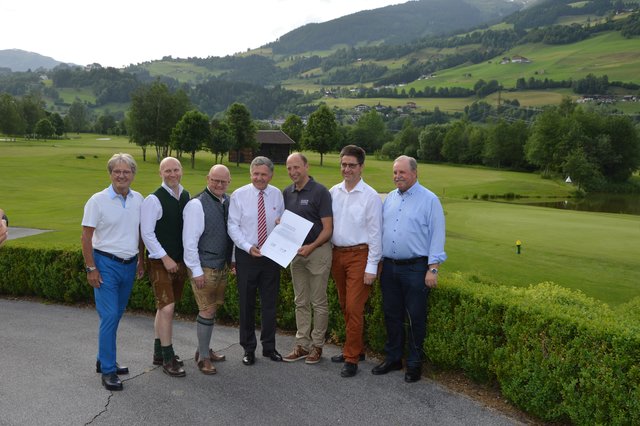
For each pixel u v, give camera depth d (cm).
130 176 535
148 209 548
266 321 607
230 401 503
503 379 509
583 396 439
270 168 587
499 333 526
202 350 569
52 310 809
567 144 7844
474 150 10238
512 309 507
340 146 12675
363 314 634
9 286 880
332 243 598
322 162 8612
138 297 798
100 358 528
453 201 3756
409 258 556
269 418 472
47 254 845
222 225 579
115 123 16600
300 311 612
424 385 552
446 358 564
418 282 556
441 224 552
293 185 608
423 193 559
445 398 522
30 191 3647
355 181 573
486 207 3328
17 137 13000
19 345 644
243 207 582
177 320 764
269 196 595
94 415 468
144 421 460
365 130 12912
